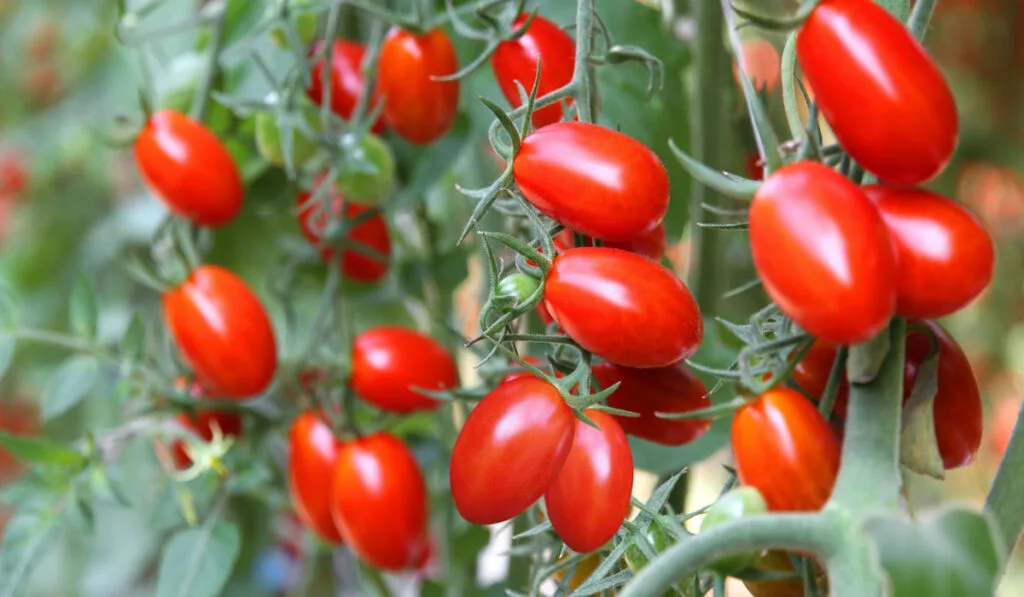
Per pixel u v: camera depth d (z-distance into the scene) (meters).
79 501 0.61
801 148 0.40
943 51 1.37
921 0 0.42
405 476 0.62
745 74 0.40
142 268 0.61
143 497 1.02
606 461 0.43
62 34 1.43
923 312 0.39
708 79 0.67
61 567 1.12
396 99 0.58
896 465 0.39
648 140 0.64
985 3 1.33
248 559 0.91
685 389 0.47
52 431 1.14
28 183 1.33
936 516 0.38
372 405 0.64
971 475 1.47
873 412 0.39
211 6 0.72
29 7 1.45
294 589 0.93
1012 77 1.36
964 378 0.44
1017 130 1.38
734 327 0.43
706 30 0.67
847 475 0.39
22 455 0.61
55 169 1.32
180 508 0.64
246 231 0.81
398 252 0.75
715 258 0.68
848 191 0.38
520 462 0.43
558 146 0.42
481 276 0.71
